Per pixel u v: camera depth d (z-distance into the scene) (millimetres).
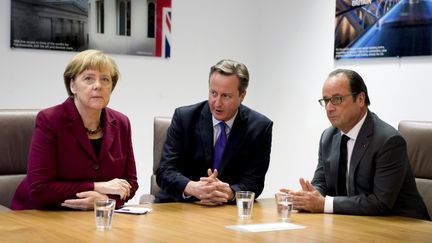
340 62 3742
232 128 2457
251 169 2467
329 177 2381
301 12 4059
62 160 2102
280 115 4262
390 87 3424
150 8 3947
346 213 2072
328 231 1716
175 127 2535
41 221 1753
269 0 4363
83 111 2146
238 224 1800
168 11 4031
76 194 2025
